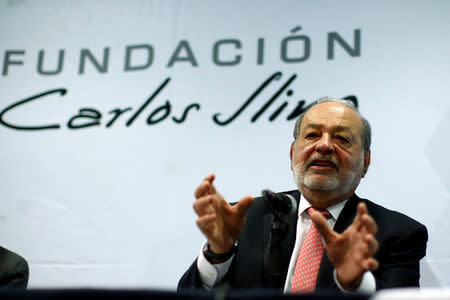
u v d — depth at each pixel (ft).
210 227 12.62
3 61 22.93
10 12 23.49
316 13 21.67
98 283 19.81
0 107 22.35
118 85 22.09
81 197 20.88
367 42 20.98
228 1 22.47
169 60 22.11
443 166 19.20
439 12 20.81
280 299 8.18
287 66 21.31
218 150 20.83
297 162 15.55
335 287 13.38
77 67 22.56
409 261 14.33
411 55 20.53
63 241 20.43
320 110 15.93
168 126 21.30
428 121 19.71
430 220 18.80
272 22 21.91
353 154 15.43
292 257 14.33
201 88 21.59
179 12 22.66
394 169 19.42
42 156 21.56
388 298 7.36
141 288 8.34
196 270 13.42
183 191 20.54
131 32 22.70
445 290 7.39
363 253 10.93
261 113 20.98
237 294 8.31
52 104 22.20
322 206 15.39
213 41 22.11
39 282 20.02
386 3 21.26
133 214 20.47
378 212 15.48
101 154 21.30
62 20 23.16
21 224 20.79
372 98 20.33
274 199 12.26
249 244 14.67
